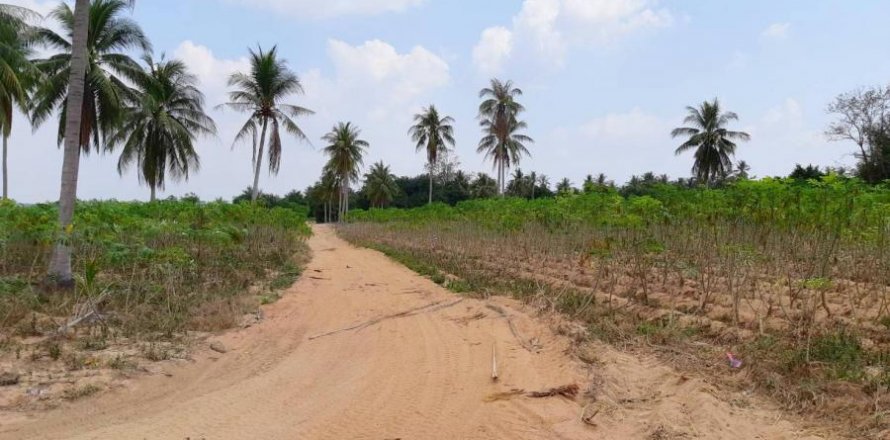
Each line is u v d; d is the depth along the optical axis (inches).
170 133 1109.7
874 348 223.3
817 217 281.6
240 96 1191.6
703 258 381.1
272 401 215.3
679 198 391.5
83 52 380.2
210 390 226.7
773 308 299.9
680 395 205.8
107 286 345.4
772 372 208.2
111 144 1069.8
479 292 421.4
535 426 189.6
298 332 330.6
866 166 1123.3
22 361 236.8
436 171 2977.4
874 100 1115.9
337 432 186.1
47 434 176.7
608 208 413.4
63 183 373.4
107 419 191.2
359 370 256.5
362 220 1558.8
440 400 216.1
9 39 660.7
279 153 1236.5
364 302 418.9
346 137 1857.8
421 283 504.7
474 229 743.7
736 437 173.9
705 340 262.8
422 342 300.2
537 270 520.7
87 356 248.8
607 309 331.3
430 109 1798.7
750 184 305.3
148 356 254.8
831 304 302.4
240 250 662.5
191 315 339.9
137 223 448.5
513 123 1574.8
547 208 548.7
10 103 713.0
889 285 324.2
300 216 925.8
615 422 191.8
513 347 280.5
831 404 180.2
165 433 181.3
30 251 487.8
